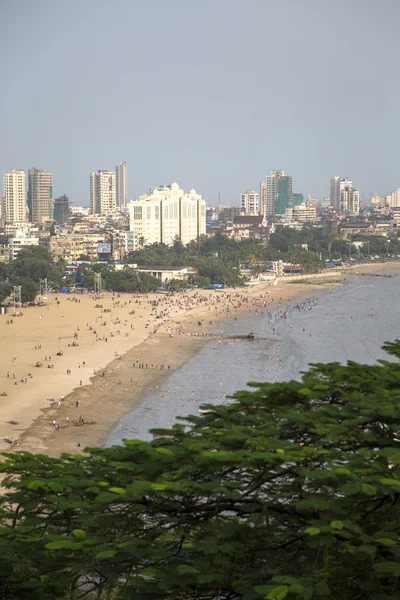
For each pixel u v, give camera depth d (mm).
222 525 38531
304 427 41844
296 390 47031
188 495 38062
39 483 39719
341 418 42875
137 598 37844
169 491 37094
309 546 35219
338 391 46531
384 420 41469
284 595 32250
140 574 37844
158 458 40562
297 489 38000
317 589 33188
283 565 37000
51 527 40031
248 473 39250
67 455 45438
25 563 38812
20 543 38625
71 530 39469
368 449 39469
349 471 36406
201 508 38812
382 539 34594
